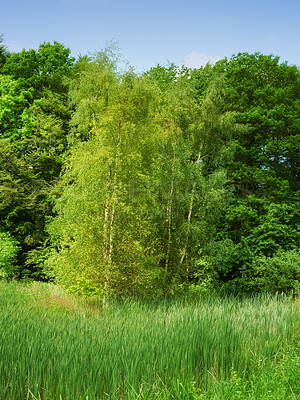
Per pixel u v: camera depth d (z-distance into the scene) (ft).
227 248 56.54
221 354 17.07
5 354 15.14
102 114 44.29
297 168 71.05
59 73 78.33
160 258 48.73
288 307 27.25
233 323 21.11
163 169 51.19
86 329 20.74
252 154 72.43
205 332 18.24
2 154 68.80
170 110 56.75
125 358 15.44
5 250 63.31
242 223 68.54
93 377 13.94
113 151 40.55
